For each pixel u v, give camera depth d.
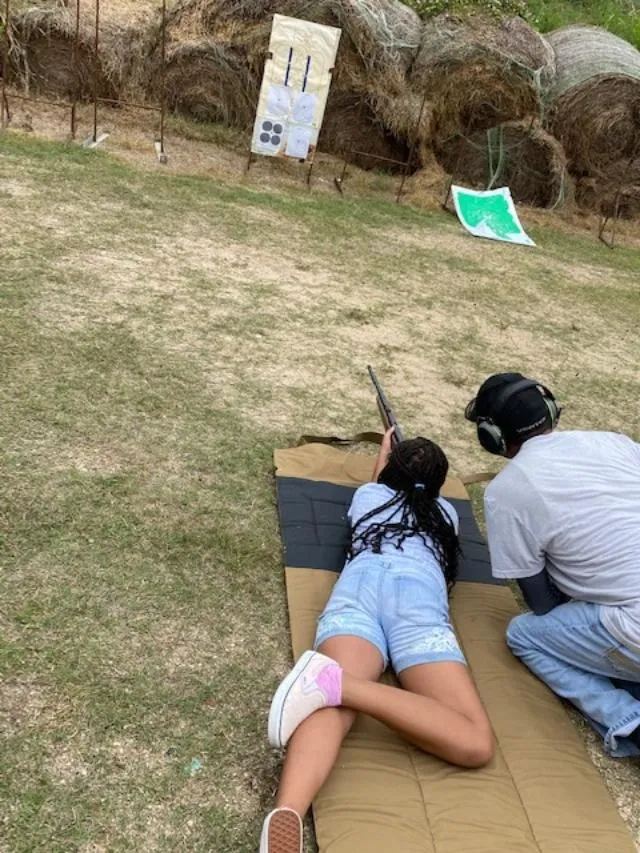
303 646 2.60
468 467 3.87
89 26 8.02
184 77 8.50
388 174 9.00
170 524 3.01
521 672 2.67
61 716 2.22
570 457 2.53
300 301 5.22
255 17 8.40
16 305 4.24
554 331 5.73
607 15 12.83
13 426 3.31
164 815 2.04
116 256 5.17
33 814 1.97
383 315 5.32
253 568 2.91
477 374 4.80
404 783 2.18
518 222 8.12
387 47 8.43
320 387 4.25
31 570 2.66
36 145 6.98
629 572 2.39
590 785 2.31
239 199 6.95
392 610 2.43
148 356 4.09
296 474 3.43
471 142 8.93
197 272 5.25
